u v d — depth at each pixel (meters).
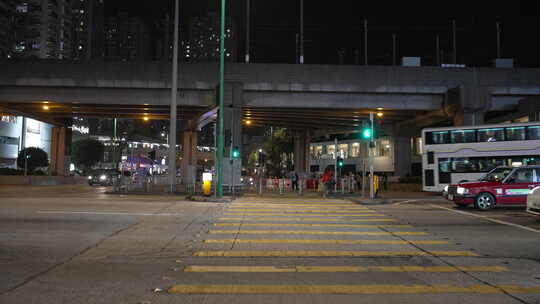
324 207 17.53
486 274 6.85
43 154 61.06
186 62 37.12
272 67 37.12
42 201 19.02
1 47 88.50
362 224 12.37
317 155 75.69
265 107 38.59
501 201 16.38
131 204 17.80
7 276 6.44
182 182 52.91
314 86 37.25
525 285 6.20
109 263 7.41
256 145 111.56
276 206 17.80
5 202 18.25
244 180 51.66
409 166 49.38
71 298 5.39
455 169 27.81
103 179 48.06
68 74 36.91
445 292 5.82
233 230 11.02
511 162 26.45
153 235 10.20
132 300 5.33
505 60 39.34
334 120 49.16
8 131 71.44
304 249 8.75
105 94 37.72
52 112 46.72
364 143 67.31
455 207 17.84
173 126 29.14
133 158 47.50
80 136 117.75
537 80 37.50
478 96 36.38
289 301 5.36
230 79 36.88
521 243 9.59
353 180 33.28
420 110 39.91
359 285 6.14
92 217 13.15
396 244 9.39
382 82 37.50
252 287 5.98
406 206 18.48
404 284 6.22
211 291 5.77
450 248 9.00
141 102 37.75
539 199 12.52
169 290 5.78
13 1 92.38
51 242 9.21
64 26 103.19
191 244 9.16
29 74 36.81
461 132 28.00
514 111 40.12
